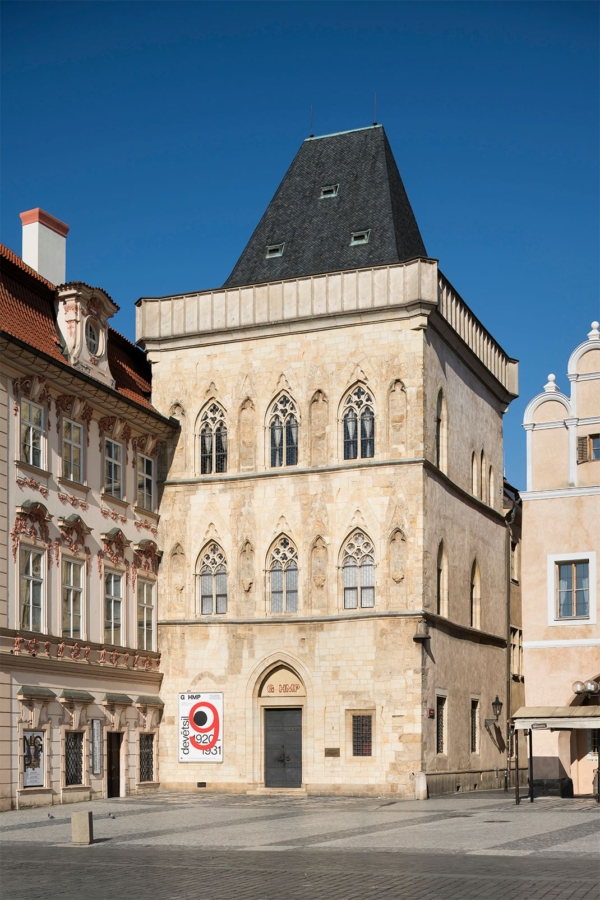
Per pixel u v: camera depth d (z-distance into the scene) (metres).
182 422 55.31
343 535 51.62
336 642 50.97
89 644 47.72
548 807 40.88
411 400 51.41
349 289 52.84
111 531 49.91
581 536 48.91
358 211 57.94
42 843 29.30
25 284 47.78
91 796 46.94
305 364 53.47
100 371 50.59
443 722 51.94
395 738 49.19
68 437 47.47
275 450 53.72
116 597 50.62
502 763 59.72
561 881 21.05
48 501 45.47
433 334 53.28
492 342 63.31
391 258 55.34
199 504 54.44
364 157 59.75
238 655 52.59
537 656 48.88
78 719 46.47
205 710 52.72
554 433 50.12
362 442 52.22
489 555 60.72
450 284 55.28
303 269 57.19
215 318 55.06
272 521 53.03
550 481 49.81
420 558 50.28
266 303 54.25
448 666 52.84
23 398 44.25
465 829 31.88
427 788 48.72
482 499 60.41
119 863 24.64
